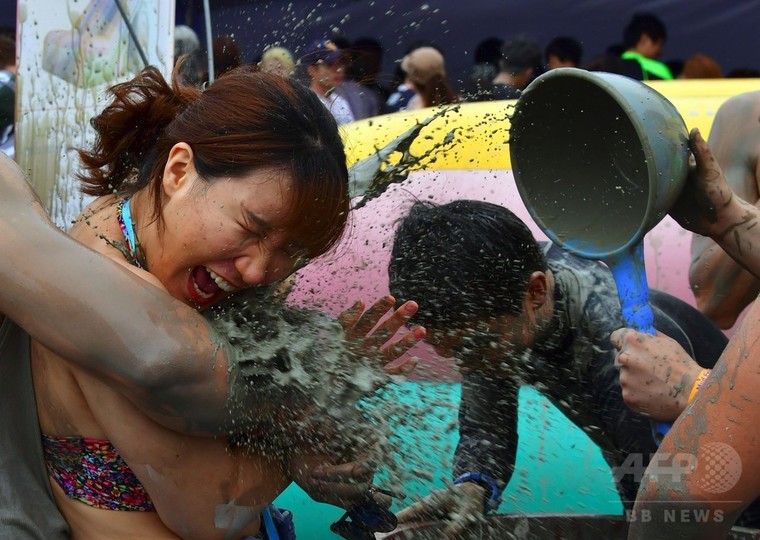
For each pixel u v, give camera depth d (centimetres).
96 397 139
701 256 228
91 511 148
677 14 440
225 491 148
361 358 158
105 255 139
